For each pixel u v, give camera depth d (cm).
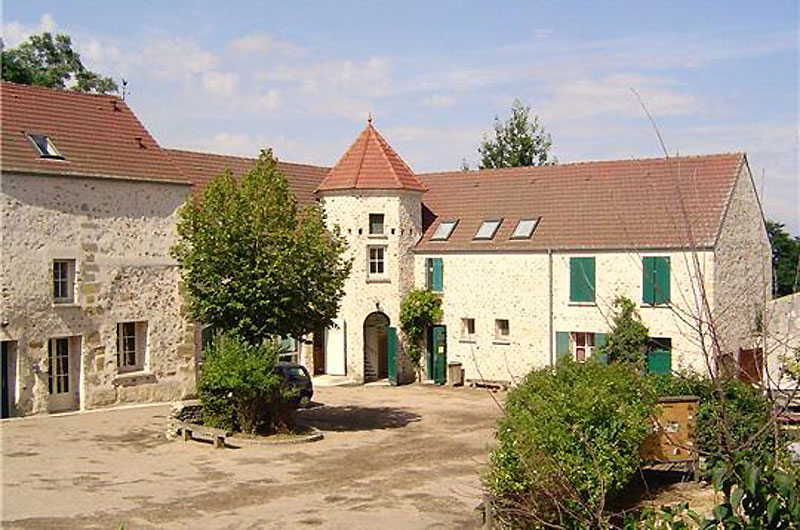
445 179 3653
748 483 464
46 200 2347
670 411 1510
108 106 2708
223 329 2195
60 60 4228
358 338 3300
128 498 1484
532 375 1498
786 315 1469
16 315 2269
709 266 2738
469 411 2603
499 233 3238
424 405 2731
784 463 543
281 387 2114
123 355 2572
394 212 3325
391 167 3362
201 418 2164
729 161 2978
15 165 2275
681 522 588
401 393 3038
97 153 2523
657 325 2811
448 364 3272
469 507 1461
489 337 3206
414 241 3391
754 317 2909
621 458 1312
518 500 1127
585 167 3309
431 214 3503
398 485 1620
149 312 2600
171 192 2664
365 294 3309
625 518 748
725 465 497
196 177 3136
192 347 2712
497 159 5275
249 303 2114
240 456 1870
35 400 2312
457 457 1889
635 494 1487
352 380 3297
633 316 2850
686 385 1595
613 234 2956
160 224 2634
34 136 2422
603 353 2820
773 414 535
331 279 2219
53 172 2348
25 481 1582
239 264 2106
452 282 3297
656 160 3159
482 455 1906
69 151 2459
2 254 2242
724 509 474
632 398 1441
